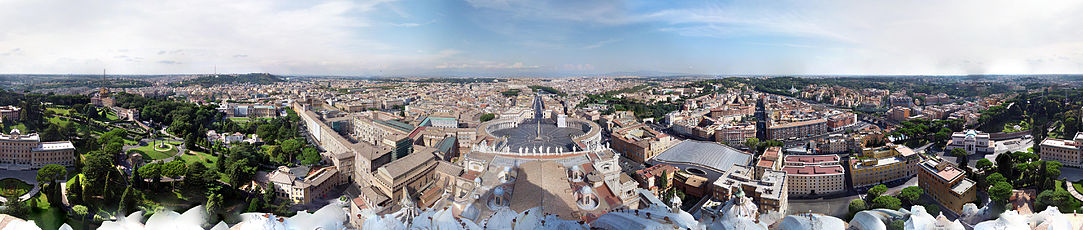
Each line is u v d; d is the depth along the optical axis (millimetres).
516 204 149625
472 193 163750
